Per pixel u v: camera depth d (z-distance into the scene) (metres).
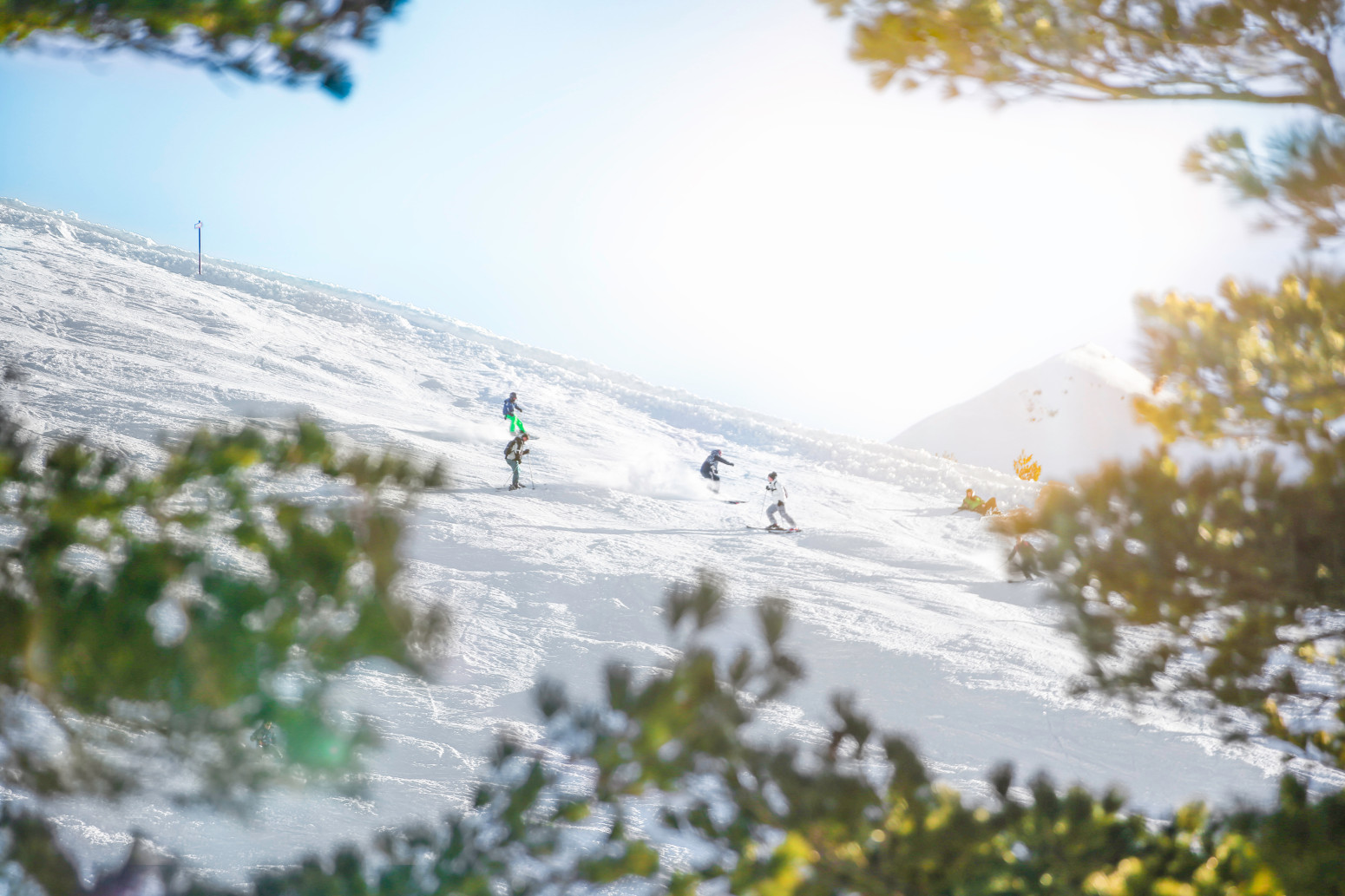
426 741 7.58
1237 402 2.84
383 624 1.19
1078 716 9.23
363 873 1.77
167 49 1.57
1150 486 2.61
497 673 9.99
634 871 1.82
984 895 2.03
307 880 1.74
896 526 24.09
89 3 1.43
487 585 14.04
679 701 1.67
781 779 2.01
